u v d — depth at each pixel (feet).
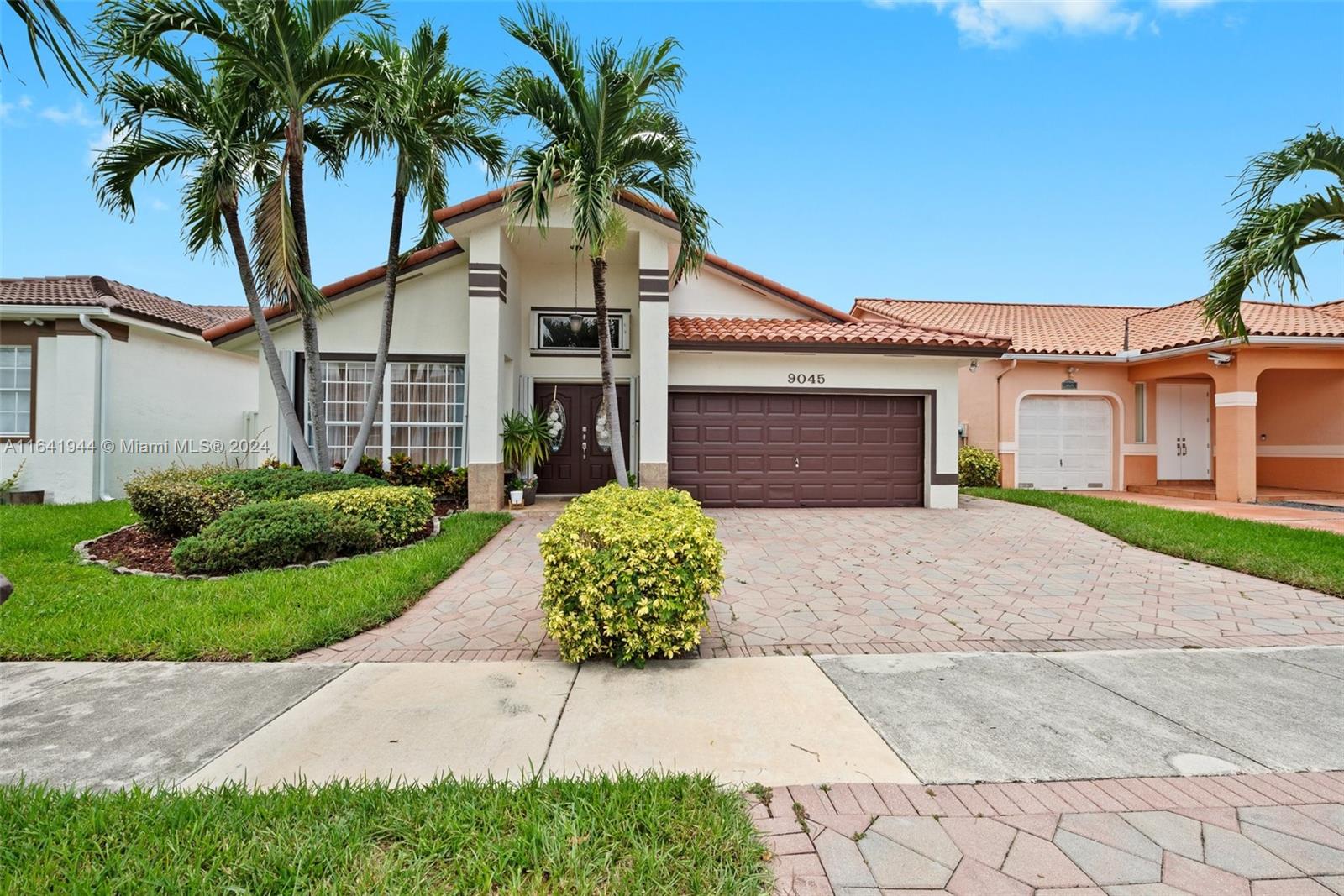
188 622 15.15
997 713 11.07
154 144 25.94
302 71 26.76
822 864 7.02
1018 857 7.18
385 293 32.60
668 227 34.58
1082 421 50.42
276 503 22.12
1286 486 48.91
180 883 6.51
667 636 13.35
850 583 20.67
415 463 37.47
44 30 8.93
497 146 31.76
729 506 37.88
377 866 6.87
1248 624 16.55
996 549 26.09
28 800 7.91
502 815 7.70
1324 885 6.76
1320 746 9.97
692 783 8.44
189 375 47.44
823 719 10.80
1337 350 42.57
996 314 59.67
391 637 15.29
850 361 38.04
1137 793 8.61
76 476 39.68
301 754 9.51
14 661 13.29
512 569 21.90
